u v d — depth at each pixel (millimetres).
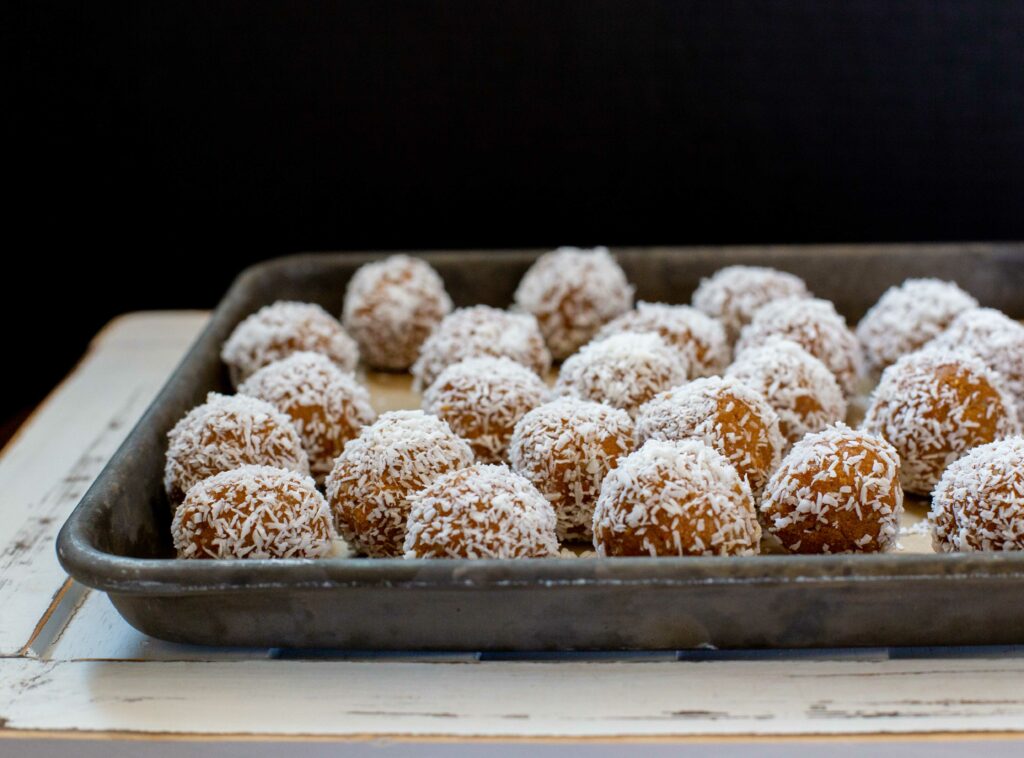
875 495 350
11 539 397
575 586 313
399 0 534
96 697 328
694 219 572
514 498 345
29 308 595
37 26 537
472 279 523
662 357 414
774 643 330
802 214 571
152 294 596
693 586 314
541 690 325
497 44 541
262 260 585
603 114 553
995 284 510
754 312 474
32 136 556
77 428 465
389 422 382
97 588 321
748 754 310
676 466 341
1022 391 419
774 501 359
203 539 350
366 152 562
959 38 535
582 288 484
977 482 349
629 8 534
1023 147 554
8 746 316
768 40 539
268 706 322
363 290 497
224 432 383
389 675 331
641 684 326
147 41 541
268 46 542
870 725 312
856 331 500
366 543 373
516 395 404
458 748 312
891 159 559
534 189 568
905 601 322
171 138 560
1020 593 320
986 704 317
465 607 323
